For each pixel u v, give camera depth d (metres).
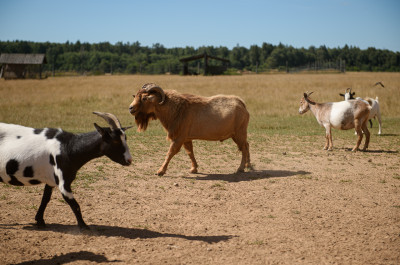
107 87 39.09
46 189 5.57
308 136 16.48
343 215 6.63
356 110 12.78
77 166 5.33
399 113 24.28
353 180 9.10
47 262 4.57
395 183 8.88
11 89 39.03
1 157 5.18
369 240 5.54
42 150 5.25
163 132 16.45
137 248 5.08
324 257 4.95
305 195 7.81
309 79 51.03
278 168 10.47
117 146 5.37
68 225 5.81
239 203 7.24
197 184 8.58
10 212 6.24
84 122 19.20
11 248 4.89
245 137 10.02
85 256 4.78
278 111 24.59
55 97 30.16
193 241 5.38
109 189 7.87
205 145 13.85
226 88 37.38
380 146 14.23
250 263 4.73
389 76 60.41
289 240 5.49
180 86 39.03
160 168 9.33
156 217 6.35
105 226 5.84
